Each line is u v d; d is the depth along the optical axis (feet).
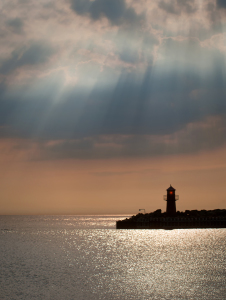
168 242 371.15
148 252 293.23
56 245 354.95
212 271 202.69
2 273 200.44
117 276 190.70
